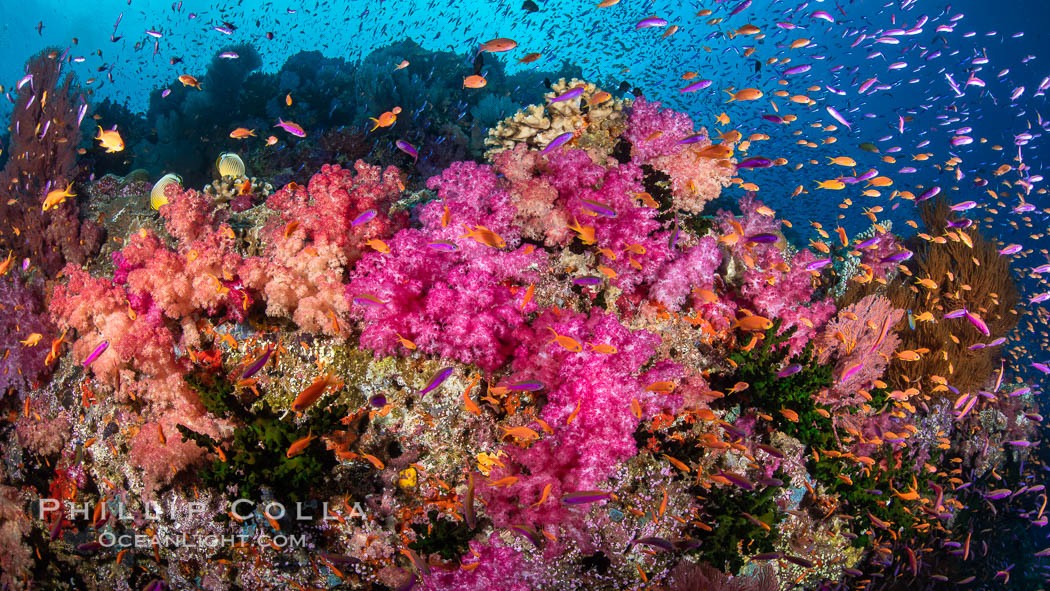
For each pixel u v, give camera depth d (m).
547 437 1.39
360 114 3.66
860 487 1.65
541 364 1.40
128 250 1.51
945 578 1.99
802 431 1.52
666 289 1.50
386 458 1.46
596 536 1.42
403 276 1.41
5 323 1.71
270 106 3.98
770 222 1.72
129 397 1.56
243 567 1.49
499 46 1.53
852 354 1.80
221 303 1.49
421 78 4.30
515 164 1.52
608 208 1.32
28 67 2.18
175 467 1.44
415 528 1.39
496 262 1.46
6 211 1.94
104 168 3.61
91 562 1.68
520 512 1.37
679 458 1.47
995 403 2.58
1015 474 2.62
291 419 1.46
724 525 1.45
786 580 1.63
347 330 1.46
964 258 2.57
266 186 2.08
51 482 1.68
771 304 1.66
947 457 2.38
